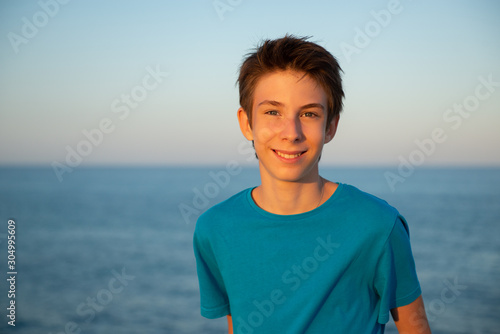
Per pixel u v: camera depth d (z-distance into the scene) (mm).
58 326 17344
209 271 1926
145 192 91875
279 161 1595
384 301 1651
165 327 17625
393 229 1615
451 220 45594
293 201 1690
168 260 31125
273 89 1576
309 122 1585
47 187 111438
